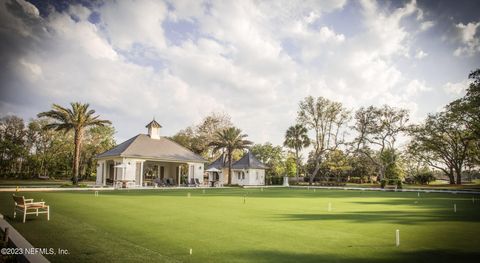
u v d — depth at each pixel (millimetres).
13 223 10992
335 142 62062
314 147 63812
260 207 17438
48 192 27078
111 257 6941
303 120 63250
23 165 73188
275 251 7695
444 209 17250
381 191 38719
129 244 8148
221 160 61000
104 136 72125
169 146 48094
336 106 61094
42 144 74125
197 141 65375
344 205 19219
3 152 69062
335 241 8820
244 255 7305
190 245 8164
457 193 35719
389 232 10172
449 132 46750
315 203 20297
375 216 14047
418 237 9430
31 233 9344
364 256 7348
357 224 11727
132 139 45594
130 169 41406
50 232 9516
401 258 7203
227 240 8797
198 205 18062
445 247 8227
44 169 72688
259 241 8719
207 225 11164
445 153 48875
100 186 37562
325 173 71125
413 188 44750
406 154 56156
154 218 12664
